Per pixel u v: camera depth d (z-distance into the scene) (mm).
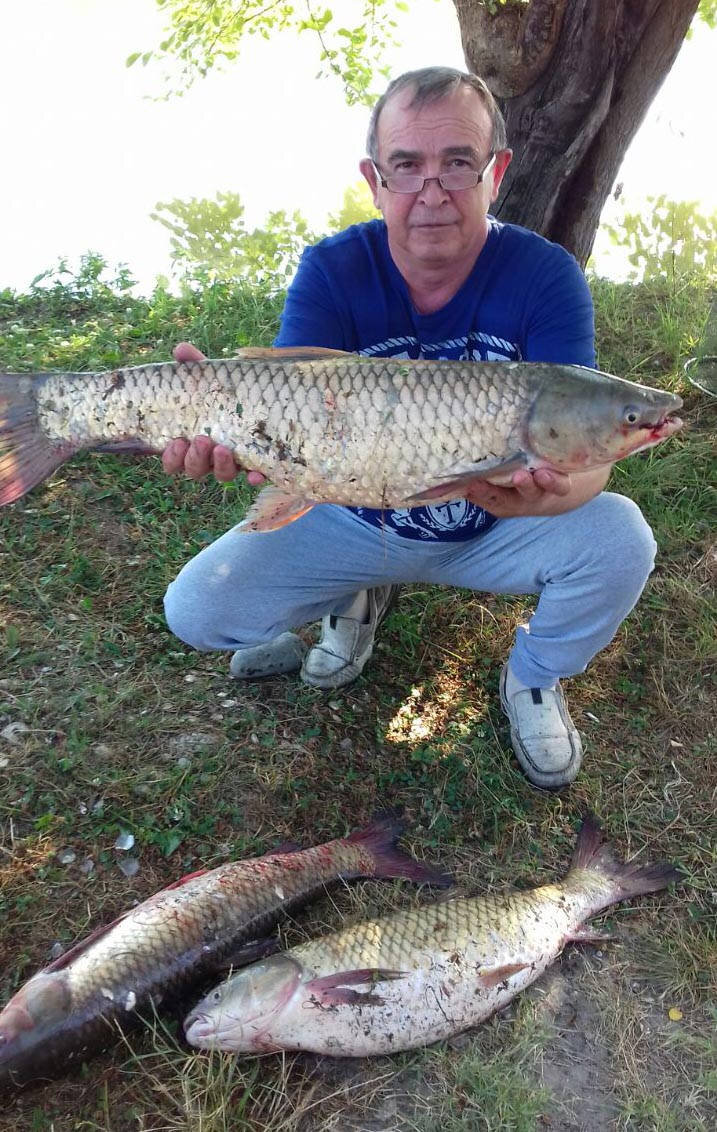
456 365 945
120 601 1501
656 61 1775
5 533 1603
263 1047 925
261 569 1245
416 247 1080
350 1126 900
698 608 1595
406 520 1196
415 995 957
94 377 999
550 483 962
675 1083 964
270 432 965
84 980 916
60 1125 874
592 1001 1035
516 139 1857
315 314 1151
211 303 2238
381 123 1065
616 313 2256
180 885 1030
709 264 2617
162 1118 883
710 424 1979
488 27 1751
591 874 1129
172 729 1290
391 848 1148
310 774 1259
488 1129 897
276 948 1021
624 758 1341
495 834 1214
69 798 1171
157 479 1759
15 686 1319
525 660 1309
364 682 1428
